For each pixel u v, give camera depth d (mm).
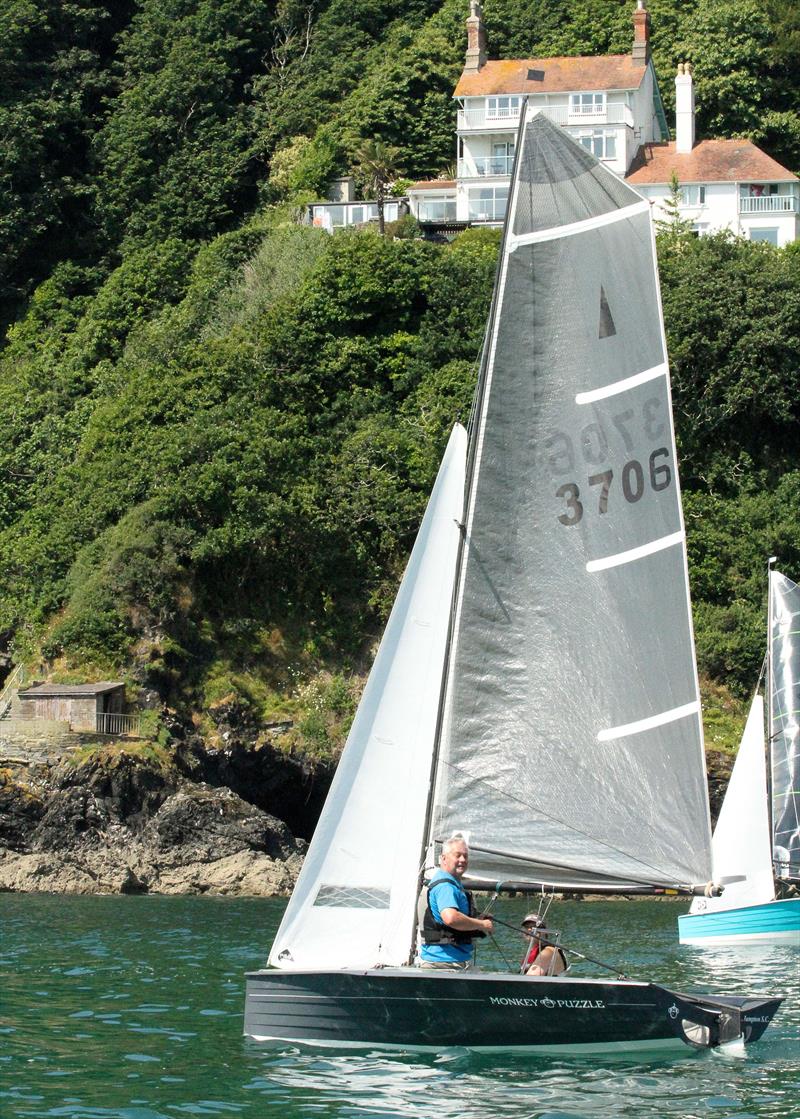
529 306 54281
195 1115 44625
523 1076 49281
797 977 79500
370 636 179625
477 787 52062
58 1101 46562
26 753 150750
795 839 107375
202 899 132250
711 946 97062
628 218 55094
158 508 175250
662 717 52875
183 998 69000
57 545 183750
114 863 141625
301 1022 53562
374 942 52969
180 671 169750
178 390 195000
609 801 52344
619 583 53594
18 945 91500
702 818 52188
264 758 165500
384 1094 46719
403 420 198000
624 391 54594
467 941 53188
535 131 54844
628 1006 52781
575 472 53875
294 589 180750
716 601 186250
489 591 52969
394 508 183875
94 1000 68250
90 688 159125
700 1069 51531
